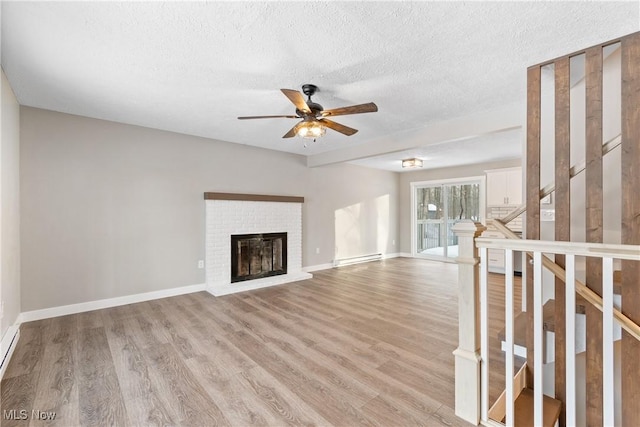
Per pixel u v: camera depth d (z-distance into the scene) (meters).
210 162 4.62
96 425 1.67
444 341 2.76
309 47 2.12
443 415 1.76
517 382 1.99
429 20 1.82
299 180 5.88
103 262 3.70
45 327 3.05
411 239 7.95
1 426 1.66
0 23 1.81
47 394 1.95
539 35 1.99
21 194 3.18
